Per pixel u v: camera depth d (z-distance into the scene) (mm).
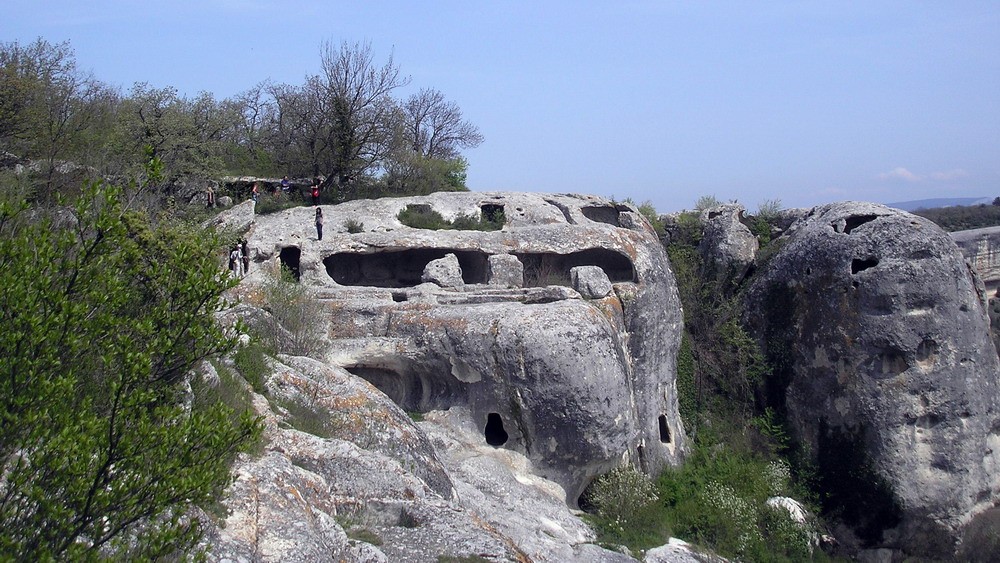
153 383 10383
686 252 37156
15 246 9297
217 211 31938
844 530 29203
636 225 33125
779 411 31906
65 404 9156
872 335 29344
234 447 9922
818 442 30578
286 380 17109
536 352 22656
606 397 23297
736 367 32938
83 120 34000
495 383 22844
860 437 29438
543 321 23125
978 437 28969
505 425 22969
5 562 7848
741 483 28422
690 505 26375
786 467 30047
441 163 42406
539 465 22875
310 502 13188
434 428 22672
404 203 31859
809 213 35500
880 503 28797
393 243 28688
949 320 29016
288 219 29859
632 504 23406
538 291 25938
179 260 10859
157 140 34625
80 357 10273
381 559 12492
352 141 38469
